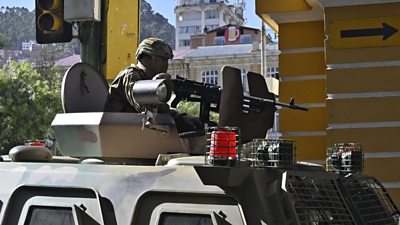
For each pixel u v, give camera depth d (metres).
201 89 5.83
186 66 46.88
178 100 5.83
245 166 4.02
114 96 5.53
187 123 5.58
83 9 7.45
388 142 9.25
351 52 9.41
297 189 3.97
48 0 7.65
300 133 10.76
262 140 4.04
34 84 27.80
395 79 9.27
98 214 3.92
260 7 10.61
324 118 10.70
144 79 5.48
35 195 4.13
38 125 27.53
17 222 4.09
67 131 5.41
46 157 4.66
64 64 47.62
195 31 100.19
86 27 7.60
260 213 3.60
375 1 9.33
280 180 3.81
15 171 4.27
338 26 9.45
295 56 10.91
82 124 5.30
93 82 6.06
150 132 5.19
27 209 4.09
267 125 5.96
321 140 10.68
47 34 7.65
